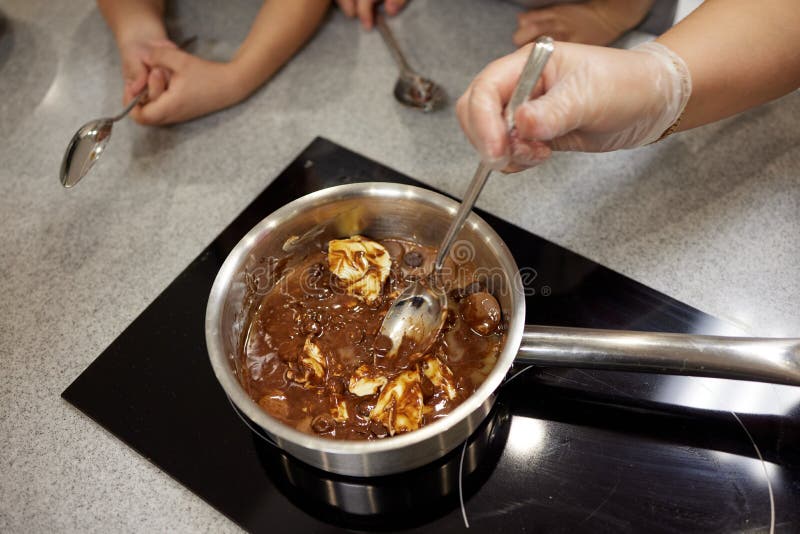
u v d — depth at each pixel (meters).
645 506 0.36
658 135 0.42
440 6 0.64
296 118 0.56
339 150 0.53
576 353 0.38
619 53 0.39
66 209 0.51
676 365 0.37
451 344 0.40
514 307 0.36
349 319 0.41
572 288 0.44
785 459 0.38
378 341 0.39
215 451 0.39
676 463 0.38
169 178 0.53
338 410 0.37
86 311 0.46
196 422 0.40
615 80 0.37
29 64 0.62
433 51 0.60
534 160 0.37
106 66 0.61
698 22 0.42
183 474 0.38
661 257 0.46
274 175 0.52
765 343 0.37
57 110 0.58
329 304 0.42
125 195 0.52
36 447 0.40
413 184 0.51
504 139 0.34
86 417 0.41
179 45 0.61
